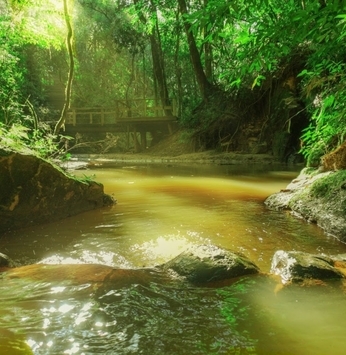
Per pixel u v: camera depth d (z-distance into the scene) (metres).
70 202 4.59
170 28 21.23
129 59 28.03
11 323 1.75
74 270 2.50
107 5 24.95
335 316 1.79
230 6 2.31
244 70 2.76
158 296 2.07
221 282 2.26
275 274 2.39
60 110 21.17
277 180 8.09
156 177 8.76
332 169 5.00
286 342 1.56
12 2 8.36
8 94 9.34
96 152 20.66
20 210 4.00
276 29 2.35
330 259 2.56
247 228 3.87
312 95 8.70
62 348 1.53
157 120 18.64
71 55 6.95
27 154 4.07
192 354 1.48
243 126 15.80
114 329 1.69
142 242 3.40
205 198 5.77
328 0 2.04
